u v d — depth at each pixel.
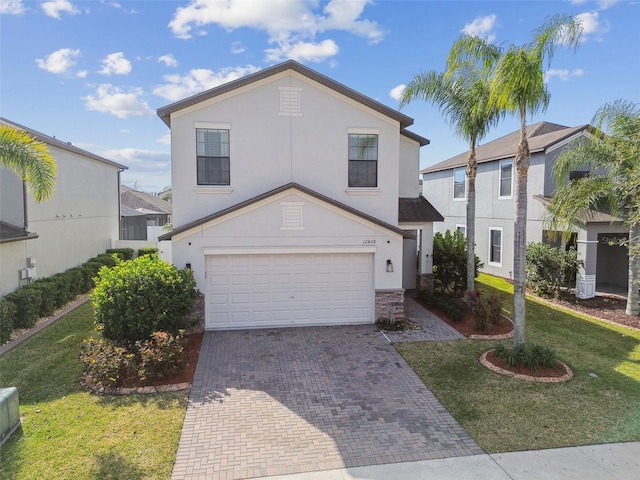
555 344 12.09
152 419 7.72
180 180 13.65
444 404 8.38
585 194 15.05
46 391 8.83
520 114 10.01
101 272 11.05
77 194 20.14
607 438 7.16
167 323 10.78
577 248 17.64
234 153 13.84
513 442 7.03
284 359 10.76
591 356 11.16
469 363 10.47
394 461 6.52
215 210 13.88
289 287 13.56
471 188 14.29
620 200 14.88
